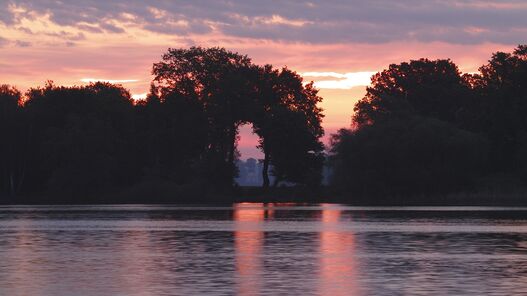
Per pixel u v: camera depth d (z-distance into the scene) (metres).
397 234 93.88
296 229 103.06
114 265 61.38
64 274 56.06
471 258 66.69
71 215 143.62
